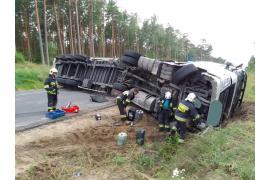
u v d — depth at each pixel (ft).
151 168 20.48
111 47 152.46
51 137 24.21
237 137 25.30
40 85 60.59
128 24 173.47
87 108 35.94
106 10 144.97
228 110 32.86
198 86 27.84
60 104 37.99
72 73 53.83
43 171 18.51
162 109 27.96
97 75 50.16
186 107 23.91
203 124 26.91
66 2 116.06
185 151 21.71
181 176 18.57
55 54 122.83
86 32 134.92
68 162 19.99
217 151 21.58
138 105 34.37
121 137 23.91
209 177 18.26
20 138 23.21
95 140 25.07
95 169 19.43
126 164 20.34
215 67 32.24
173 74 28.53
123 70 39.50
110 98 45.57
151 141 25.48
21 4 106.52
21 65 75.46
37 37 121.08
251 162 19.51
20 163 18.90
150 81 34.63
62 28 117.60
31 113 31.55
